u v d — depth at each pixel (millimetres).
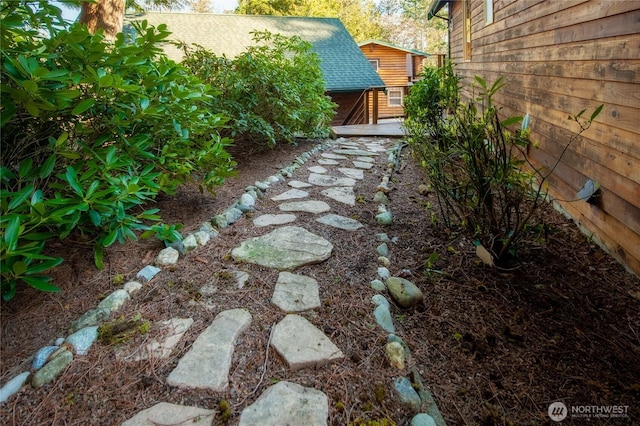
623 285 1895
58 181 1806
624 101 1981
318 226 2457
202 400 1132
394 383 1240
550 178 2977
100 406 1104
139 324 1455
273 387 1186
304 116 5332
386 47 15523
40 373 1194
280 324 1482
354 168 4184
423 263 2076
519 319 1627
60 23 1790
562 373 1339
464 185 2242
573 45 2539
